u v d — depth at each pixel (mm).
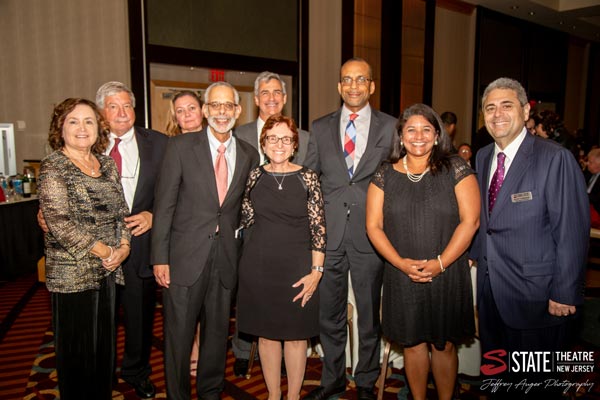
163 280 2189
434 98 8305
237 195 2268
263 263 2238
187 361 2256
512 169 1956
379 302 2469
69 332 1934
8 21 5297
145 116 5566
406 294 2117
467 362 2809
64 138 1915
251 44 6355
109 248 1989
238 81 6473
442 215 2041
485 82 8914
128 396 2586
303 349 2324
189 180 2205
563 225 1842
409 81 7816
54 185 1839
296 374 2314
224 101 2176
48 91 5402
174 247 2217
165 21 5637
